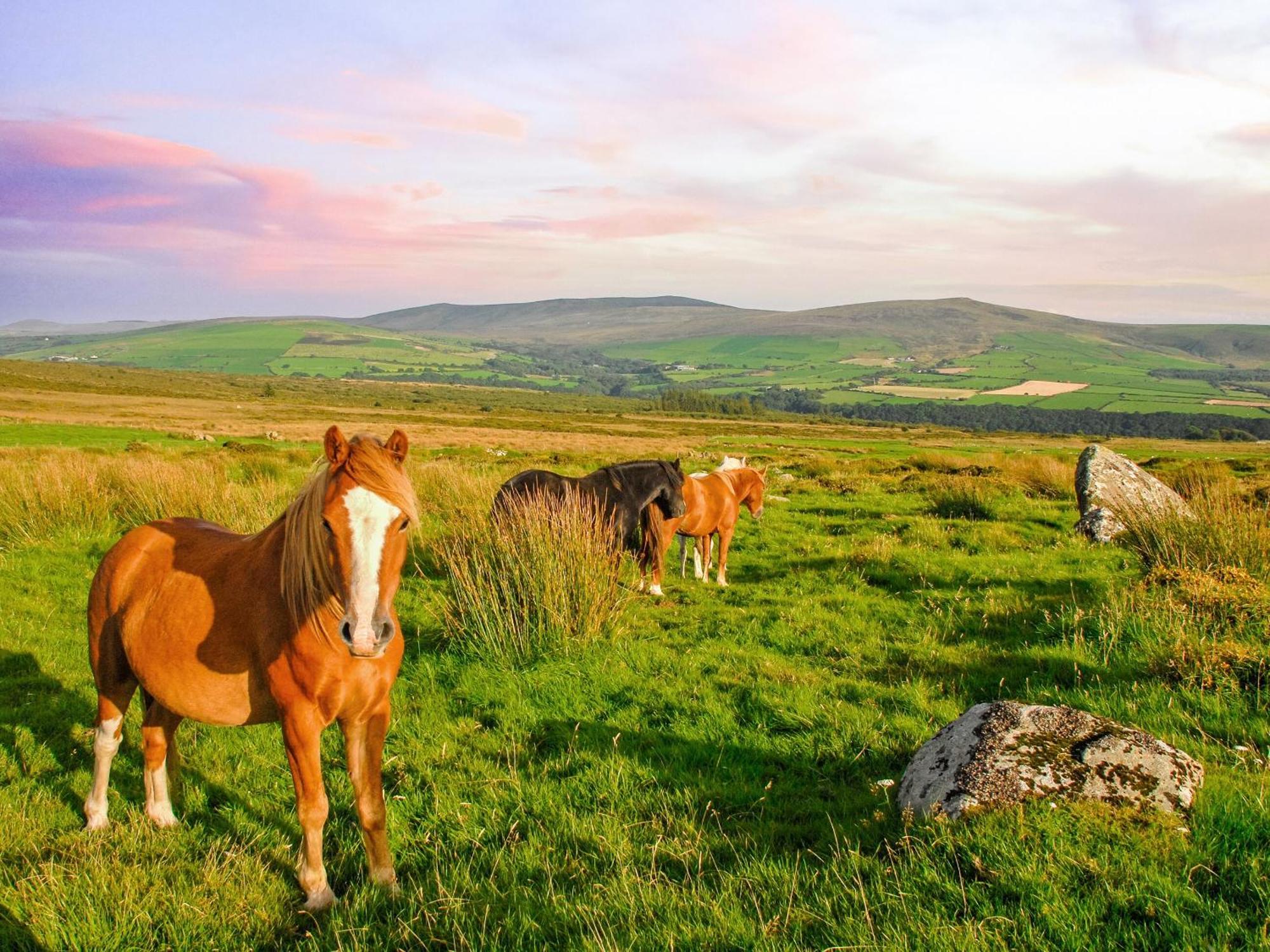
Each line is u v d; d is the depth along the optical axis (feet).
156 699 14.62
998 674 21.84
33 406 233.76
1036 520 47.01
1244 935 9.84
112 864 13.37
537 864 13.46
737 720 19.54
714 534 43.91
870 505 53.78
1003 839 12.16
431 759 17.85
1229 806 12.66
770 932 10.89
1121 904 10.64
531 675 22.34
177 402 336.49
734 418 524.52
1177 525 31.94
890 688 21.07
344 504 10.95
